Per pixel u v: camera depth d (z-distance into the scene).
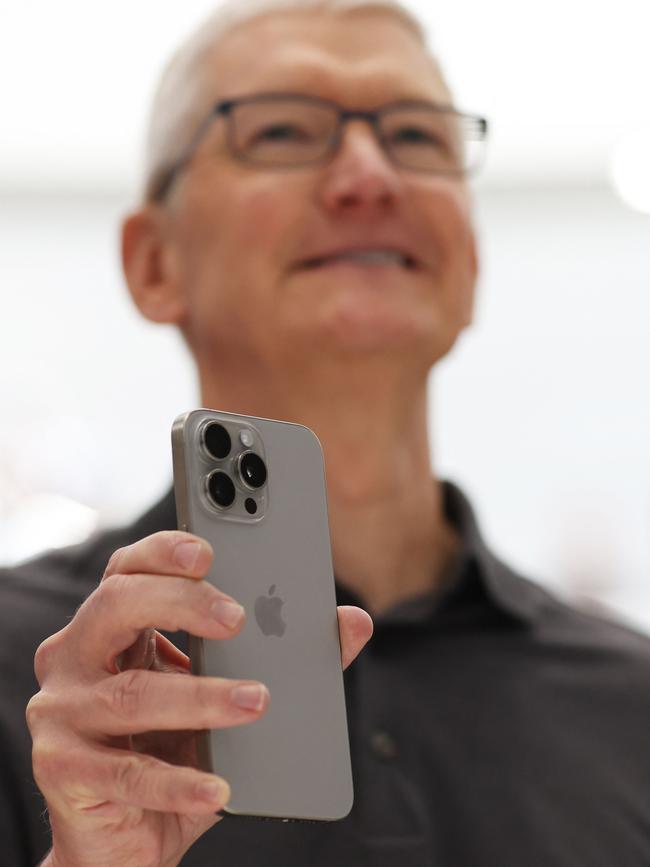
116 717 0.64
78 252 2.76
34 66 2.50
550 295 2.88
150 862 0.69
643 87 2.71
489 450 2.78
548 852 1.06
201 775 0.63
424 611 1.21
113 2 2.33
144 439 2.65
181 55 1.31
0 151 2.72
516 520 2.74
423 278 1.19
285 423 0.79
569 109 2.79
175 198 1.25
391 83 1.22
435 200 1.19
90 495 2.53
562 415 2.81
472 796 1.08
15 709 1.05
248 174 1.18
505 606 1.22
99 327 2.72
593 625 1.32
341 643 0.76
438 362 1.22
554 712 1.17
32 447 2.55
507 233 2.89
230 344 1.19
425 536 1.25
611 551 2.69
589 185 2.93
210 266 1.20
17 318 2.71
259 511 0.75
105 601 0.66
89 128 2.70
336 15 1.27
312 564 0.77
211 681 0.63
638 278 2.89
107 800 0.66
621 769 1.14
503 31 2.54
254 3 1.28
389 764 1.07
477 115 1.32
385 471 1.19
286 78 1.21
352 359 1.14
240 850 0.98
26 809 1.01
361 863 0.99
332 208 1.15
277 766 0.70
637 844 1.09
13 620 1.13
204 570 0.64
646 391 2.82
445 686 1.16
